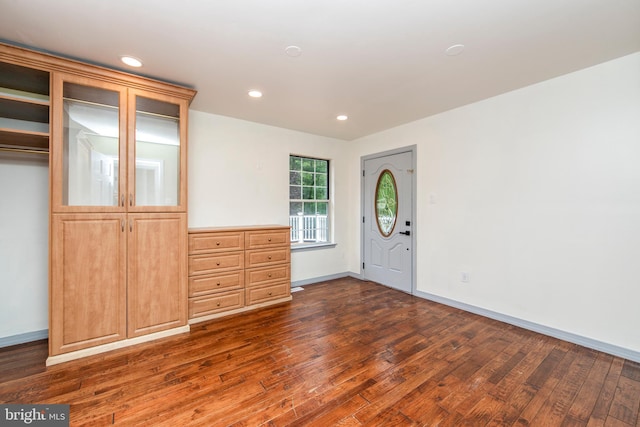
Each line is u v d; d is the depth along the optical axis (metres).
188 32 1.90
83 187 2.30
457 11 1.70
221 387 1.88
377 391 1.85
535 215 2.74
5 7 1.64
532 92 2.74
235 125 3.73
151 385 1.89
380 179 4.39
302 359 2.23
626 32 1.91
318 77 2.56
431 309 3.34
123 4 1.62
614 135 2.30
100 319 2.29
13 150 2.32
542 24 1.83
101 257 2.29
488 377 2.01
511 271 2.92
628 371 2.08
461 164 3.32
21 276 2.48
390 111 3.46
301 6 1.65
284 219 4.19
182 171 2.66
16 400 1.74
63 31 1.89
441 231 3.54
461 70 2.44
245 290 3.29
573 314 2.52
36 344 2.46
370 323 2.94
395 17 1.75
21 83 2.29
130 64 2.33
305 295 3.88
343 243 4.91
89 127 2.32
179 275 2.67
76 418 1.60
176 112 2.68
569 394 1.83
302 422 1.58
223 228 3.18
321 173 4.78
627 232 2.25
